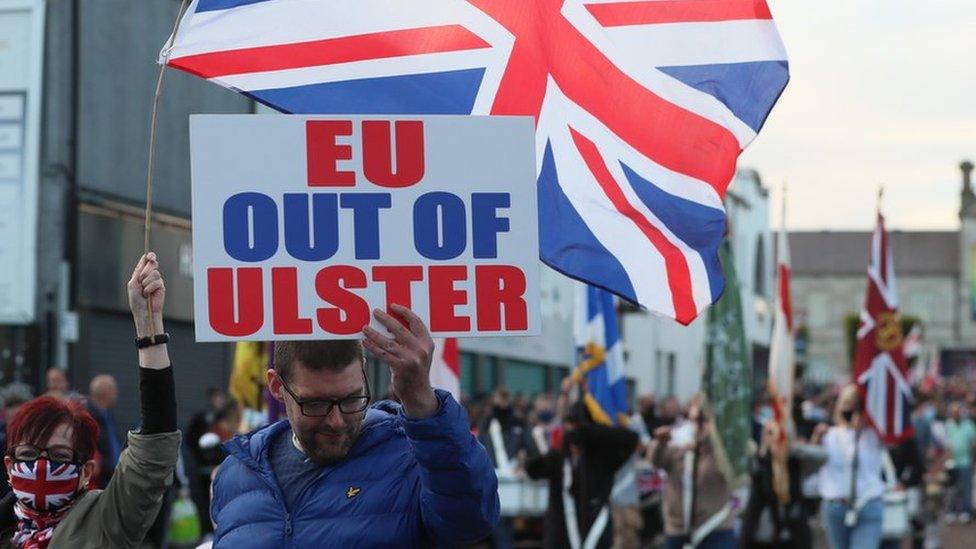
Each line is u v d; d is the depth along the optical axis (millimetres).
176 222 30312
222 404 24656
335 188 6176
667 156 8398
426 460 5871
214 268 6117
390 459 6230
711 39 8508
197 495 24281
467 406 25656
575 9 8344
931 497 27922
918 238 173500
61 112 26453
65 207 26531
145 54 29188
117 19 28250
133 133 28812
